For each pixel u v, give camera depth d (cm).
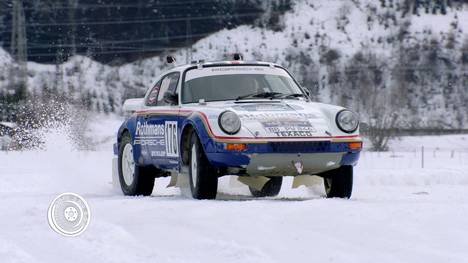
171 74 3578
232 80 3422
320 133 3011
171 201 2811
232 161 2955
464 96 19750
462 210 2217
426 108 19238
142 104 3731
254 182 3291
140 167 3619
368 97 18788
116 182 3916
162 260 1706
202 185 3038
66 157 7350
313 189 3741
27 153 8044
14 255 1766
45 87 16100
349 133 3058
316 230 2008
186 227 2131
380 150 15388
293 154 2967
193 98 3356
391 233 1920
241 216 2262
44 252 1848
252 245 1864
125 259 1720
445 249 1747
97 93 18688
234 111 3073
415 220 2070
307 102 3322
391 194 3600
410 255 1700
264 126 2995
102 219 2345
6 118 14000
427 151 14725
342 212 2227
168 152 3316
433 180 5088
